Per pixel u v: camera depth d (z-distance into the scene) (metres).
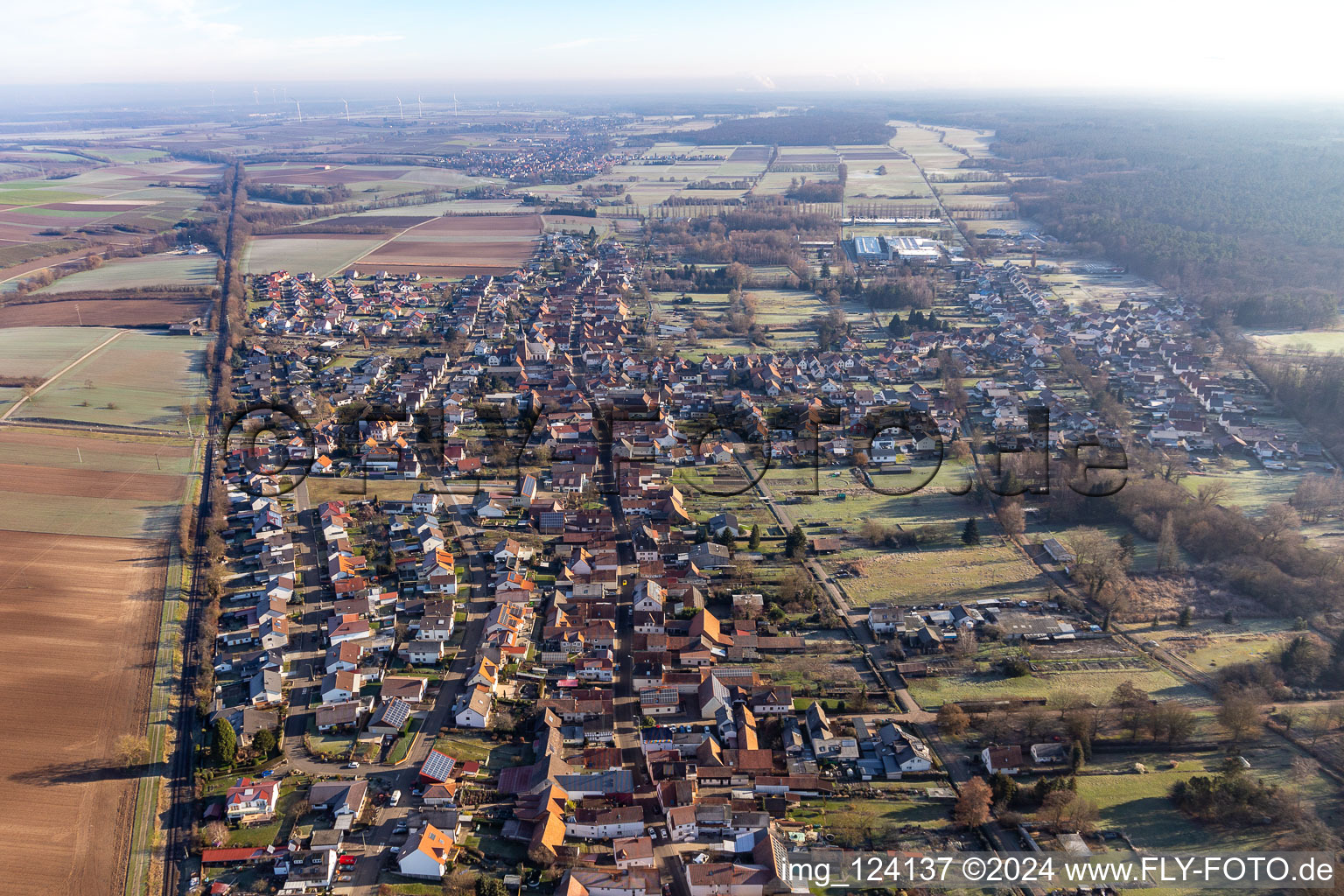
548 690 163.25
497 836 129.50
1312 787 136.62
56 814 130.38
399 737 149.50
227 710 153.12
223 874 122.31
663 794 134.00
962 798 131.88
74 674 161.62
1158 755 145.88
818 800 137.25
